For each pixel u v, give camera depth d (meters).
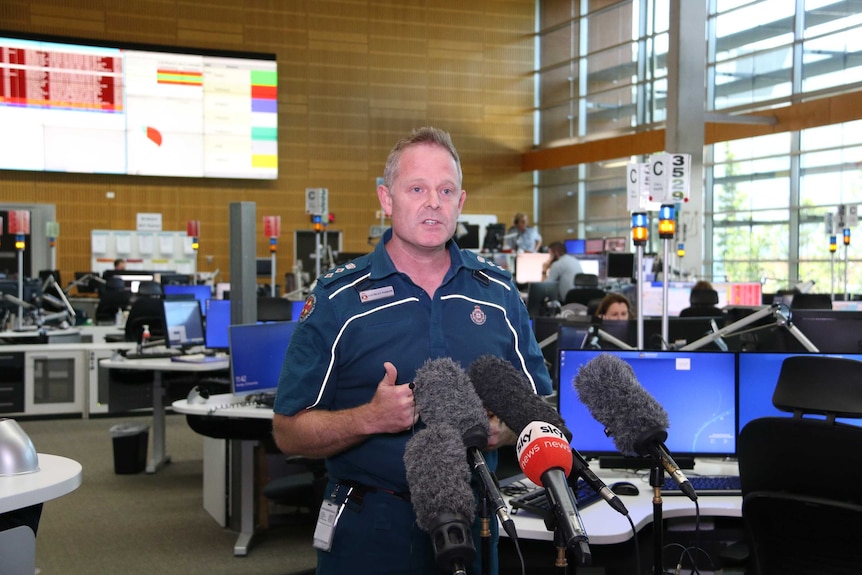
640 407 1.41
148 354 6.06
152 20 15.19
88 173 14.52
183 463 6.20
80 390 7.79
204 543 4.37
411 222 1.58
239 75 15.11
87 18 14.77
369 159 16.78
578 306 6.05
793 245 12.86
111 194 14.73
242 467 4.33
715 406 2.96
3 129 13.77
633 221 3.74
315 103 16.44
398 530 1.61
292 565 4.04
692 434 2.95
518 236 12.77
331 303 1.64
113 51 14.29
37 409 7.69
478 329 1.67
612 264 10.54
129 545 4.33
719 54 14.09
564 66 17.41
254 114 15.24
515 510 2.53
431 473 1.06
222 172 15.10
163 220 15.07
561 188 17.52
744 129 12.94
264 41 16.03
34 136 13.94
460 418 1.15
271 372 4.32
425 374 1.19
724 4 13.94
